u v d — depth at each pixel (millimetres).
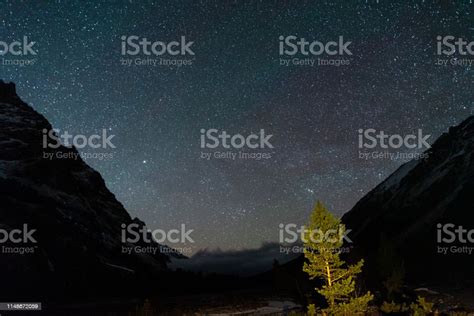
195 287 69875
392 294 34938
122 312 38781
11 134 119000
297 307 36156
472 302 34875
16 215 82250
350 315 21391
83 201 114688
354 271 21906
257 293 50875
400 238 94125
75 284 65188
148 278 79750
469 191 99188
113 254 97188
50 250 75125
